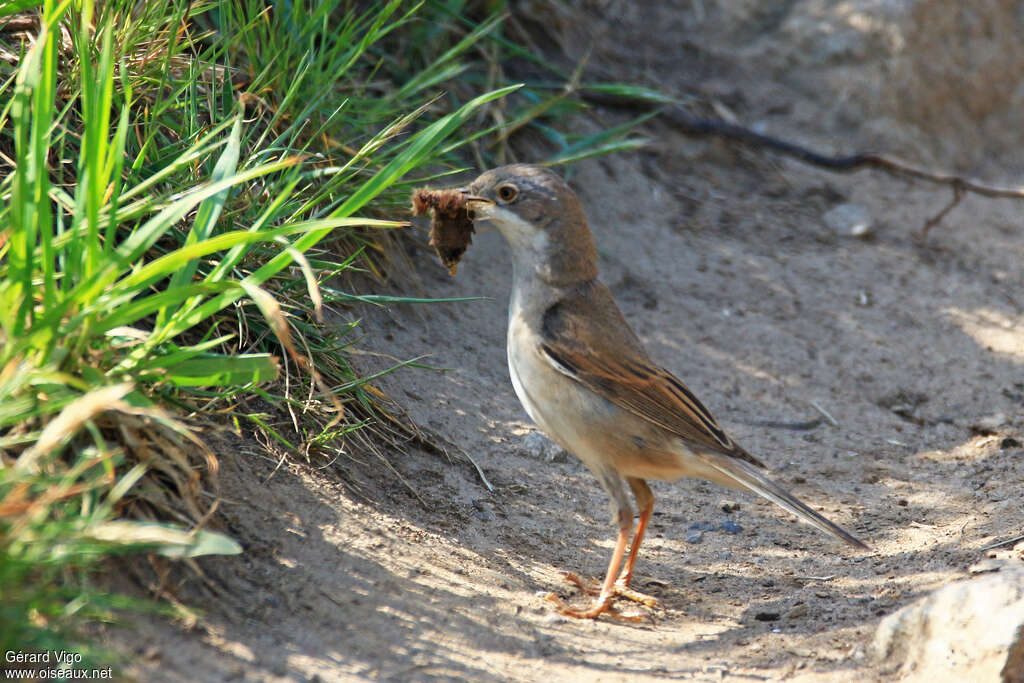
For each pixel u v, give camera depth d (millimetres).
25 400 6711
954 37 20688
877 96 19594
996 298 15992
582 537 10273
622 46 19297
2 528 6012
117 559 7039
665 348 13969
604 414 9109
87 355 7230
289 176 10445
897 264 16500
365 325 12039
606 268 15156
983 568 9039
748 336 14484
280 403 9703
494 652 7730
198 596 7191
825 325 14938
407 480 10000
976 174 20016
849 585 9391
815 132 19234
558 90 17203
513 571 9203
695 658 8109
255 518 8227
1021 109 21172
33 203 7016
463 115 8547
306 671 6738
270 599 7453
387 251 12805
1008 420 13203
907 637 7797
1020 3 21750
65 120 10000
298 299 10430
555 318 9312
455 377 12180
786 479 11664
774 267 15977
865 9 20031
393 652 7320
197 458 8352
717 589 9477
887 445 12617
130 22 10562
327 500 8930
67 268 7203
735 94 19375
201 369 7359
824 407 13367
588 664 7820
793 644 8297
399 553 8625
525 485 10781
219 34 12508
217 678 6391
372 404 10594
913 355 14547
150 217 9688
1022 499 10906
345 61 12516
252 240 7219
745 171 18047
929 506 11031
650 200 16766
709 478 9281
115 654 6117
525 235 9531
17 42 10492
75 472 6508
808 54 19938
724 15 20344
